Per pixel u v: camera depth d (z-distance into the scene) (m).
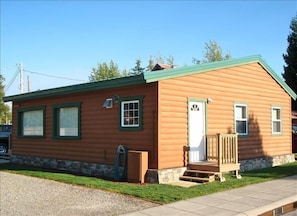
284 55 33.50
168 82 12.17
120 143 13.19
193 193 9.95
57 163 16.31
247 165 15.32
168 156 12.04
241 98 15.40
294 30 32.97
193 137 13.00
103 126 13.98
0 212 8.31
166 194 9.82
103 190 10.62
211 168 12.11
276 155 17.42
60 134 16.45
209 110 13.72
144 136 12.27
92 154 14.45
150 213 8.09
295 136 22.03
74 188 11.12
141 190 10.37
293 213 8.62
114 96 13.48
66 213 8.17
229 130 14.61
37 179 13.08
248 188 10.93
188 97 12.84
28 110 18.50
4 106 38.50
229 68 14.80
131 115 12.86
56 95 16.28
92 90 14.32
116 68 59.47
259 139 16.38
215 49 48.97
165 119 11.98
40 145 17.56
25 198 9.79
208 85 13.73
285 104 18.42
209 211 8.26
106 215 7.97
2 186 11.70
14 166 17.69
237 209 8.44
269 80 17.27
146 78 11.45
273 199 9.48
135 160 11.97
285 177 13.14
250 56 15.82
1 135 25.28
